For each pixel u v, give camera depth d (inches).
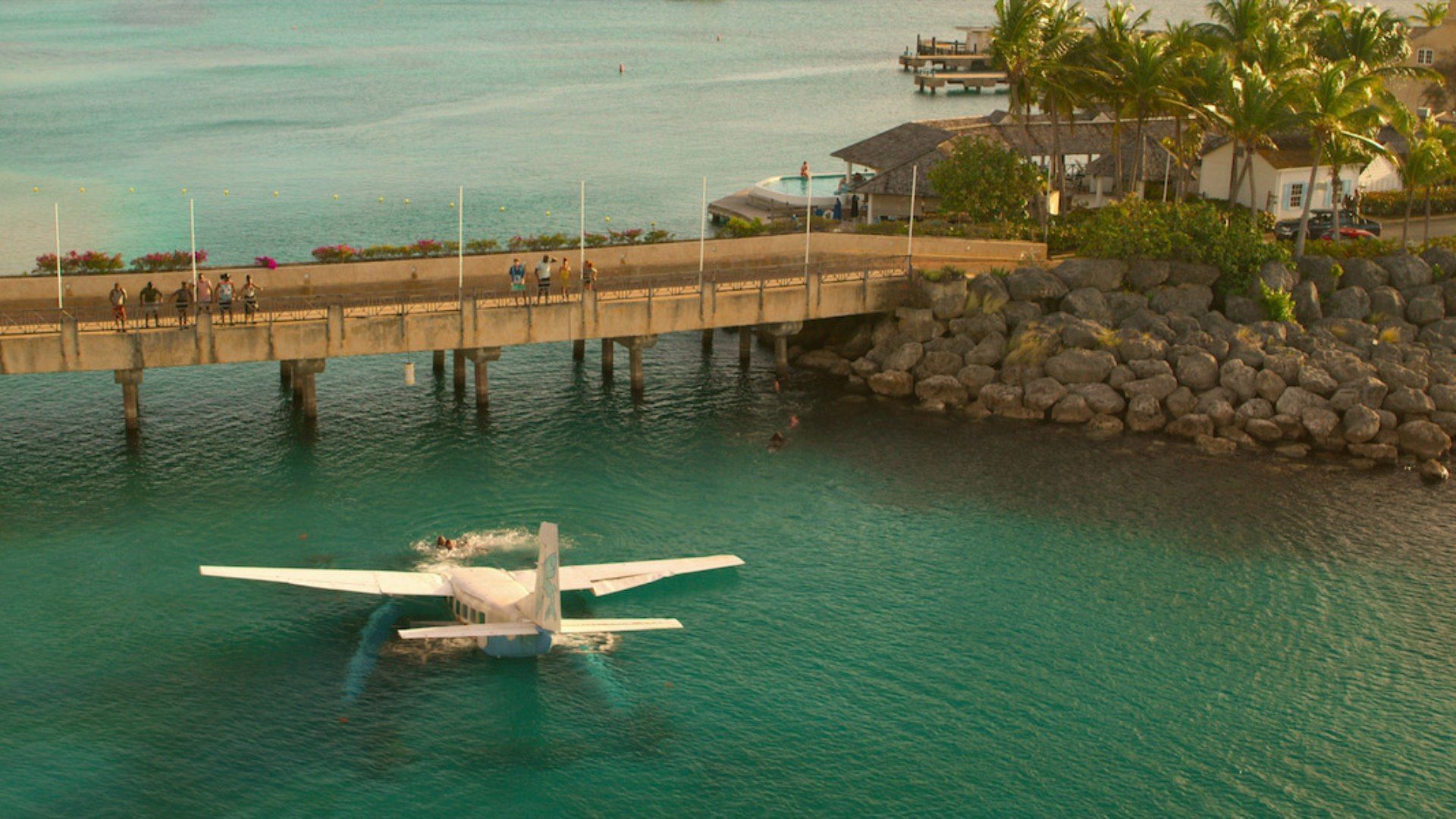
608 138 7647.6
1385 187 4813.0
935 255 3946.9
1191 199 4584.2
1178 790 2021.4
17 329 2967.5
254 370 3651.6
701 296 3437.5
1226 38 4414.4
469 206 5812.0
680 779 2016.5
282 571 2361.0
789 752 2086.6
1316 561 2667.3
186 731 2073.1
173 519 2728.8
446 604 2443.4
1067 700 2224.4
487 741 2085.4
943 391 3476.9
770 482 3002.0
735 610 2470.5
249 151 7076.8
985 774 2048.5
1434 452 3132.4
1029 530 2783.0
